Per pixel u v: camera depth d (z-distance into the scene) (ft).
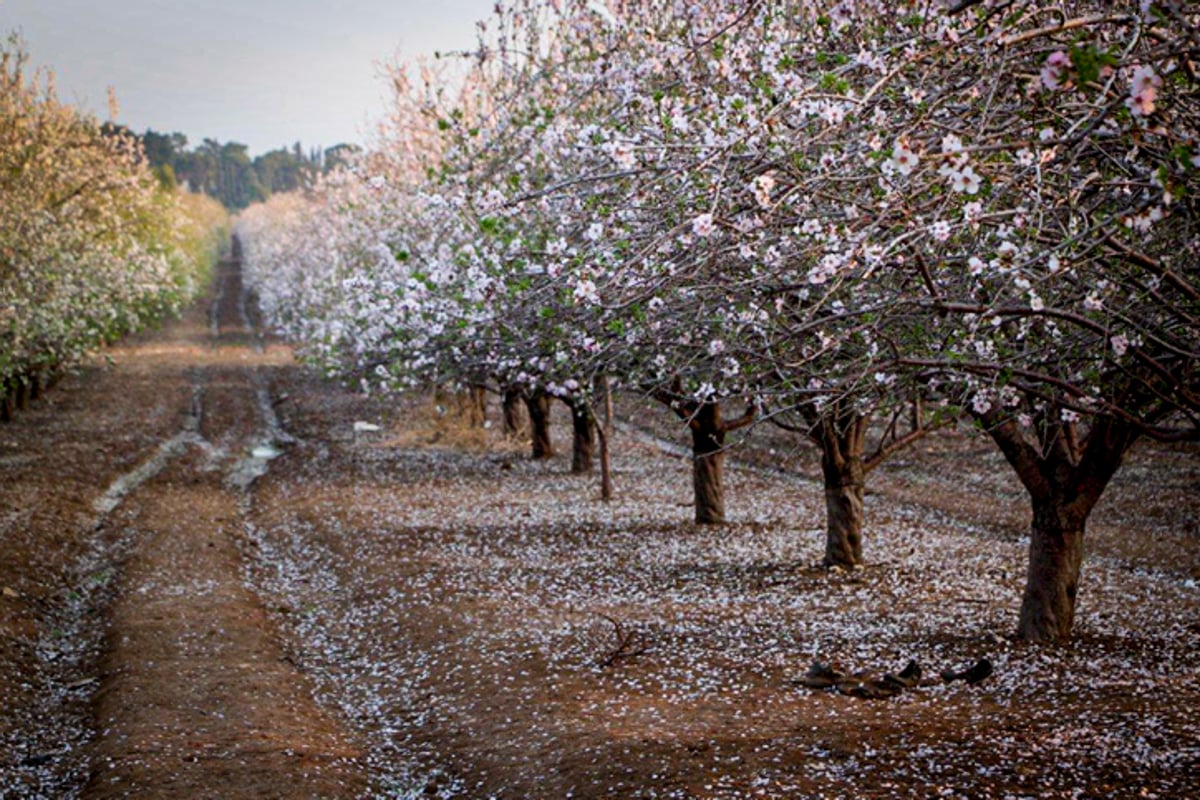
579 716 36.19
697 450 75.36
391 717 40.81
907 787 26.23
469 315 38.32
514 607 53.78
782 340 29.71
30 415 136.56
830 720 33.04
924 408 46.80
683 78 36.06
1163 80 18.98
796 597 53.36
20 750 38.01
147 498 92.48
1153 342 27.81
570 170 45.24
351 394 168.76
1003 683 36.24
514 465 109.70
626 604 53.62
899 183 22.98
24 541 69.62
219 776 33.01
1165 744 28.09
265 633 52.60
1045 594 42.22
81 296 120.37
